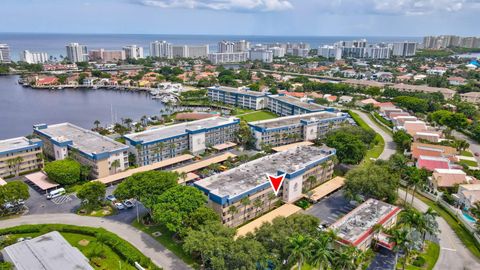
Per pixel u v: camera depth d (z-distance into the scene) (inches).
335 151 7406.5
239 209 5344.5
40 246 4288.9
